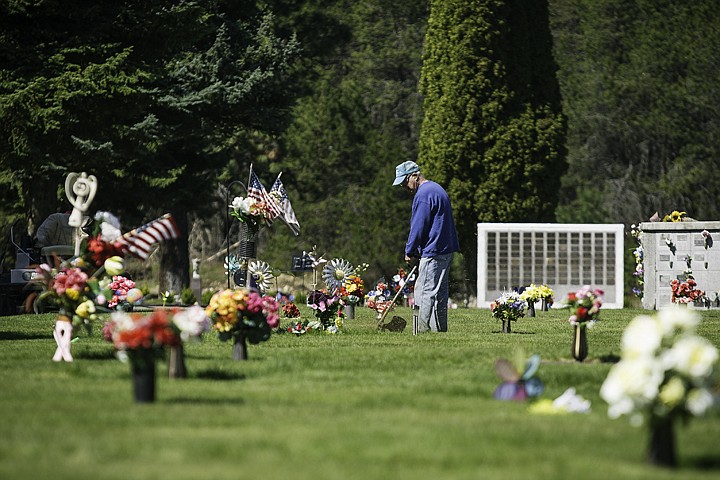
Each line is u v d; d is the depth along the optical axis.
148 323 8.66
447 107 38.66
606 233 33.38
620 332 19.45
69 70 30.89
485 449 6.82
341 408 8.63
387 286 25.80
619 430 7.57
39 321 21.45
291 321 20.09
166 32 32.75
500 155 38.47
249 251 17.78
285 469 6.19
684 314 6.52
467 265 39.09
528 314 26.77
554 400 9.26
